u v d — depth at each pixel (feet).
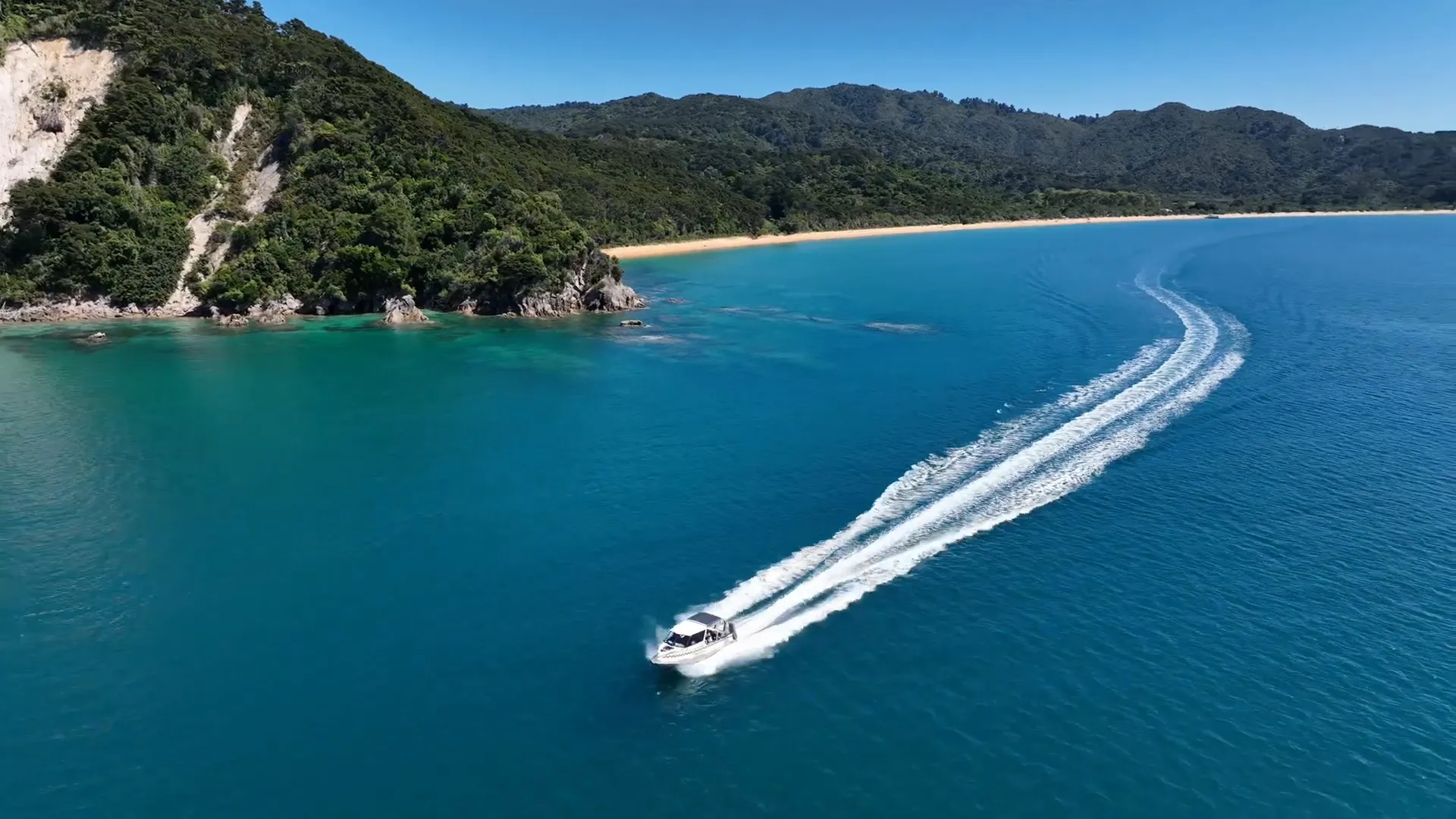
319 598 144.15
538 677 122.72
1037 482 184.24
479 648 129.49
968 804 99.40
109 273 382.01
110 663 127.03
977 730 111.24
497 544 162.50
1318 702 115.44
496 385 276.00
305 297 396.78
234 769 105.40
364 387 274.16
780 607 138.82
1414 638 128.77
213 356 314.76
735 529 166.61
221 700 118.32
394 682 121.80
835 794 100.94
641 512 175.11
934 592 142.51
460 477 195.93
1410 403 233.55
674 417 238.48
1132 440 207.10
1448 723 111.24
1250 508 171.12
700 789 102.01
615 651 128.47
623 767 105.50
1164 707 114.93
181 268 398.21
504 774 104.27
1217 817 97.14
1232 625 132.57
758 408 245.86
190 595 145.79
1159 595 140.87
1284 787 101.40
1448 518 165.58
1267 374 262.88
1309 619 133.90
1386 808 98.22
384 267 400.26
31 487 190.70
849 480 188.65
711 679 121.70
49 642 132.36
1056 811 98.22
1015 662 124.47
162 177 416.67
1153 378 260.42
